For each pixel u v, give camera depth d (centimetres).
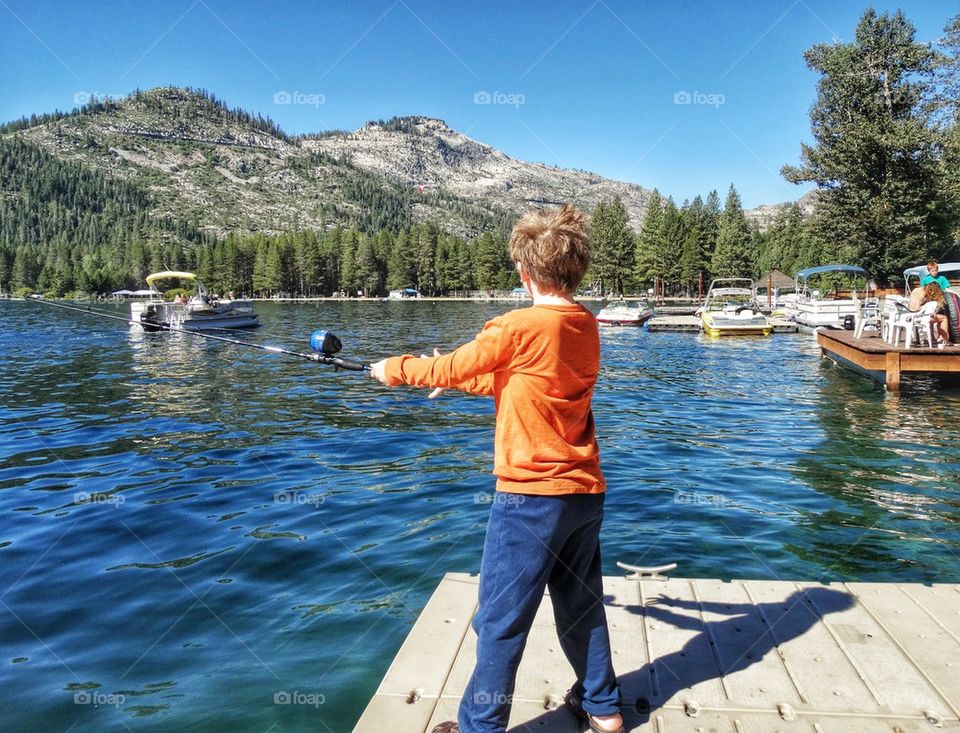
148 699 304
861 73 3691
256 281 12469
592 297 9456
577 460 214
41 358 2064
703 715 240
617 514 569
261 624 377
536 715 244
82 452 841
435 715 242
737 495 621
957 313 1238
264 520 565
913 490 630
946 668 267
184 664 335
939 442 832
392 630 367
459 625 310
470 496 620
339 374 1597
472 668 273
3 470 756
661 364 1853
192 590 427
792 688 255
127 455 820
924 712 240
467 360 210
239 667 331
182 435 934
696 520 551
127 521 571
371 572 449
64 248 13638
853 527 532
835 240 3997
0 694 311
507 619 215
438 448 824
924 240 3659
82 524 566
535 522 211
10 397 1320
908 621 305
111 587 434
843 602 326
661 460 761
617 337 2961
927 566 455
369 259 12481
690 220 9431
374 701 251
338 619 381
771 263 8900
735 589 344
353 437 898
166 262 12525
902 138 3441
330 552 488
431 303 9969
